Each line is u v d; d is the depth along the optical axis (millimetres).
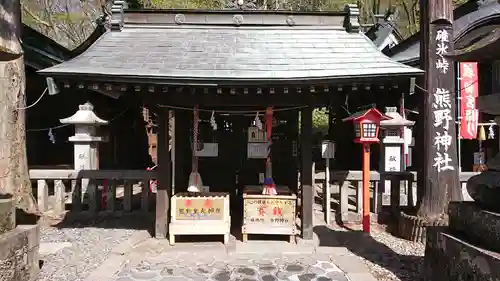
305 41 6754
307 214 6680
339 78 5418
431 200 6793
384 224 7965
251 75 5516
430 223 6547
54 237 6809
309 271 5289
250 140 7695
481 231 3977
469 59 4473
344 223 7996
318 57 6184
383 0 24000
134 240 6535
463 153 13352
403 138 10609
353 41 6781
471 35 9500
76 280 4867
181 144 8188
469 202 4590
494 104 4109
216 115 8547
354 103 8945
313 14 7188
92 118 10188
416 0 21672
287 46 6566
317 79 5422
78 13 24469
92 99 12930
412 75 5363
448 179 6793
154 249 6133
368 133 6859
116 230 7281
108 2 10914
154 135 19375
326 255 5949
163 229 6660
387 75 5375
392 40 15797
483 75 10352
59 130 13211
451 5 6859
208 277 5066
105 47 6402
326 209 8031
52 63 10867
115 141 15398
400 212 7418
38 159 12633
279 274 5180
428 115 6871
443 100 6809
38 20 22641
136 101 6922
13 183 6660
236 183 8641
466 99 9562
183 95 6316
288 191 6945
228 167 8648
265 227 6508
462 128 9602
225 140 8648
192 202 6461
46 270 5148
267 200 6559
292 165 8578
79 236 6875
